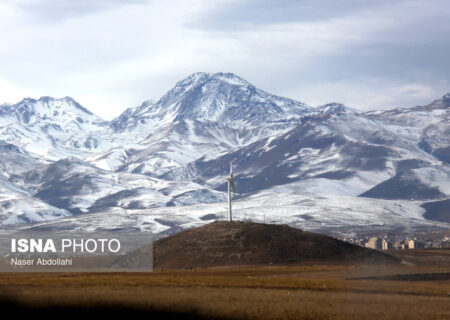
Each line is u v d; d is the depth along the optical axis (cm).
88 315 9681
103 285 14000
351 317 9594
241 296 11812
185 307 10319
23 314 9744
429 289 14025
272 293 12531
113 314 9738
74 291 12400
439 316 9788
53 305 10419
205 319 9450
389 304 10975
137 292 12312
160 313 9844
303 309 10231
